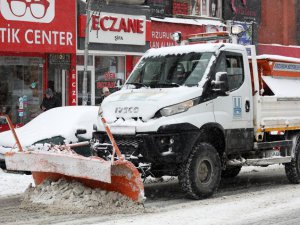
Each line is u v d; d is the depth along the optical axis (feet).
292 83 39.75
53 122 43.50
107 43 64.95
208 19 79.41
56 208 28.27
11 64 59.21
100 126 31.76
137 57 68.90
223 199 32.35
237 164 34.99
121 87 35.35
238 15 82.84
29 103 60.80
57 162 28.22
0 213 28.12
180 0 75.92
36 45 58.54
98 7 61.52
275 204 30.66
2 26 56.13
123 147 30.55
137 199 27.91
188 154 30.94
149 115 30.40
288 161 38.32
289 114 38.93
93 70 65.46
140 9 68.03
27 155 29.53
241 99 34.68
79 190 28.81
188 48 34.71
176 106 30.86
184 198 32.78
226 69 33.94
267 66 37.55
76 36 61.98
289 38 94.32
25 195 30.22
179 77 33.40
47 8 59.11
